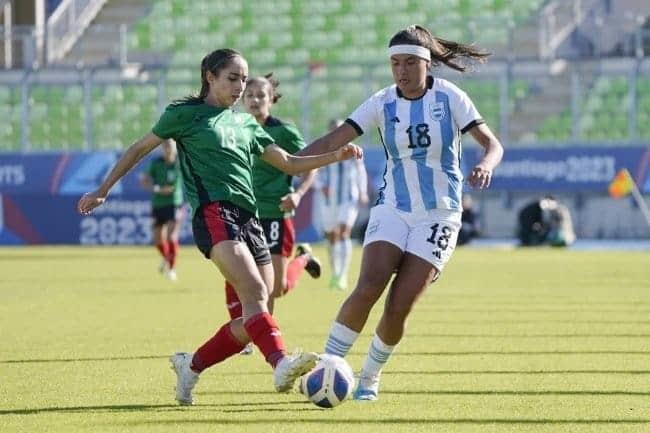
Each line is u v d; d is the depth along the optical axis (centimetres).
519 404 2831
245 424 2555
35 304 5616
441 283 6762
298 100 12019
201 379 3244
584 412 2717
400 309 2745
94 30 12338
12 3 13550
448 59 2855
